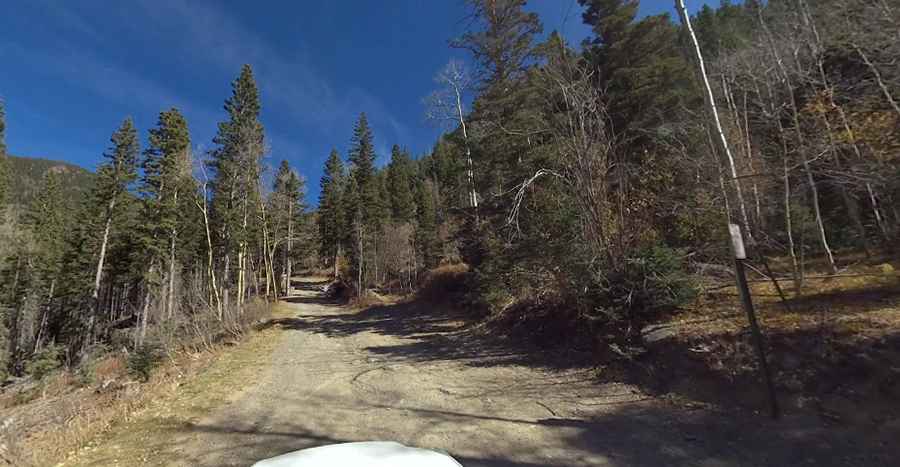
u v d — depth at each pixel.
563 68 10.47
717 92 14.39
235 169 28.98
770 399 4.62
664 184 9.85
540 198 10.88
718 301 7.75
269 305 29.48
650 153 11.77
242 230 29.34
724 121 11.87
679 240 9.34
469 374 8.75
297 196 41.47
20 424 7.19
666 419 5.15
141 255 29.80
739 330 6.07
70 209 44.25
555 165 10.44
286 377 9.72
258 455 5.07
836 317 5.48
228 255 29.44
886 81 8.59
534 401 6.49
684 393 5.79
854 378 4.46
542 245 10.33
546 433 5.12
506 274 13.84
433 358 10.91
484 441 4.99
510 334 12.51
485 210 16.62
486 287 15.97
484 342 12.41
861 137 8.16
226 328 17.22
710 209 9.11
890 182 8.20
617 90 17.34
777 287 6.50
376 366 10.40
